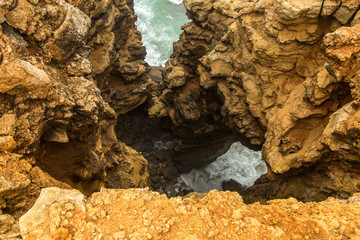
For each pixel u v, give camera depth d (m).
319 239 4.34
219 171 25.48
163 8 43.59
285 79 11.37
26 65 5.01
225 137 21.81
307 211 5.17
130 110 22.44
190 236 4.12
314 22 9.57
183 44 18.80
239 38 12.70
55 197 4.32
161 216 4.41
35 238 3.85
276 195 12.56
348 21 9.09
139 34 23.33
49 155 6.94
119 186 11.91
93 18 13.87
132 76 19.69
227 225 4.48
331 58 7.70
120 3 18.17
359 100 7.33
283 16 9.58
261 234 4.34
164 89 22.09
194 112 18.11
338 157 8.34
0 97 4.94
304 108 9.50
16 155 5.04
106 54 16.00
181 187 22.83
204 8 17.19
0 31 5.18
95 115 7.35
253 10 11.49
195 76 19.20
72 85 6.91
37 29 6.08
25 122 5.26
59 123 6.36
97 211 4.35
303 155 9.55
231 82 14.30
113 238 4.00
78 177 8.28
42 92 5.37
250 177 25.59
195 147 21.81
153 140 24.20
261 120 12.67
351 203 5.18
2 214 4.38
